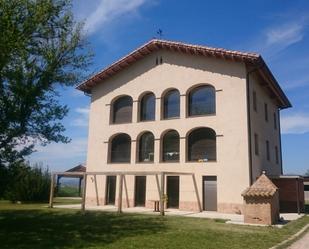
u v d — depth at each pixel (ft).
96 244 37.96
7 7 48.24
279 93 100.42
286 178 84.94
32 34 53.88
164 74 91.30
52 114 54.75
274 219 60.80
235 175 77.20
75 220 58.85
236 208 75.56
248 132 77.66
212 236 44.11
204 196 80.89
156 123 90.22
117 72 99.81
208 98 84.94
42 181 109.91
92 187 98.53
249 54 77.82
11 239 40.60
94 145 100.48
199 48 83.87
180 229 49.57
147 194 88.74
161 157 88.58
